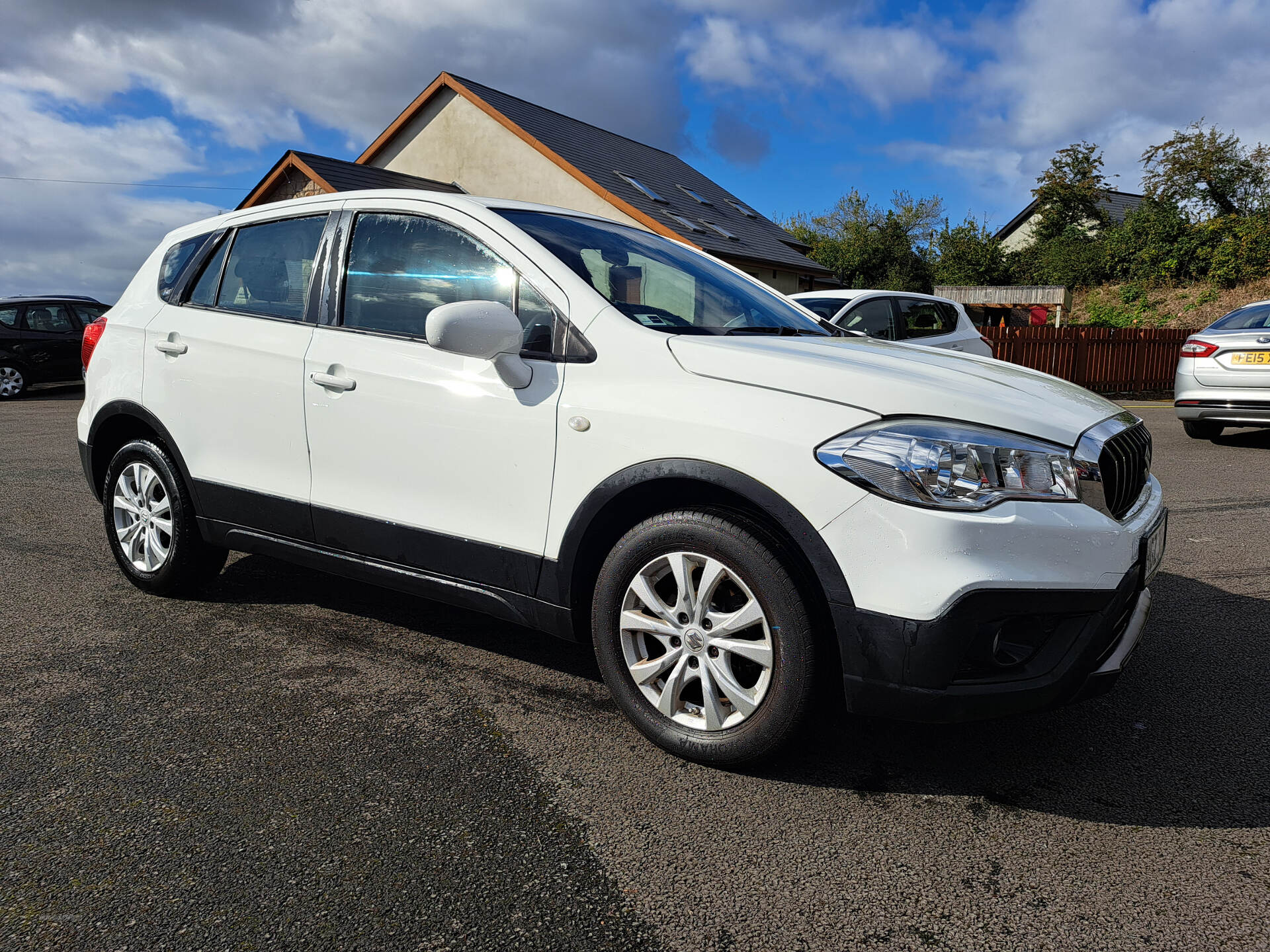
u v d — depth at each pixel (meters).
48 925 1.66
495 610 2.65
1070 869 1.90
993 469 2.04
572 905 1.75
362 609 3.58
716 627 2.26
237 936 1.64
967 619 1.97
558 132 21.67
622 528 2.51
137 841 1.94
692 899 1.78
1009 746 2.48
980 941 1.67
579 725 2.57
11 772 2.23
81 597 3.68
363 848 1.93
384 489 2.82
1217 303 27.84
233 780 2.21
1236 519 5.28
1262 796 2.21
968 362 2.74
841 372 2.22
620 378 2.38
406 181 18.94
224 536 3.32
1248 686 2.89
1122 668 2.22
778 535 2.18
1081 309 31.89
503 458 2.54
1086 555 2.05
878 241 37.12
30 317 14.14
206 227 3.60
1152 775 2.31
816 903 1.78
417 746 2.42
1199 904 1.78
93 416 3.69
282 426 3.06
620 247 3.02
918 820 2.09
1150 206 33.25
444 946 1.63
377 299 2.92
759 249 23.22
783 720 2.17
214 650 3.10
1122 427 2.45
